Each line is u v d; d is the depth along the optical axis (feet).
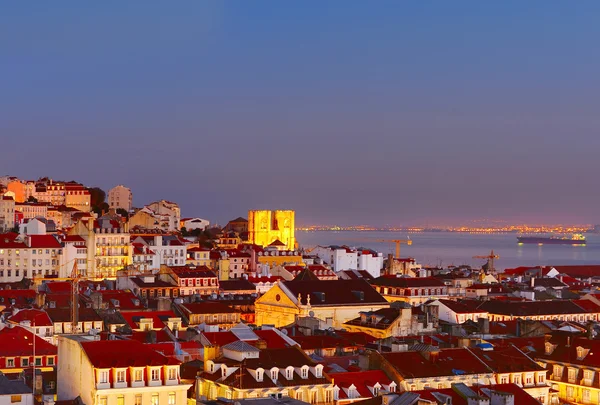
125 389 592.60
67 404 595.88
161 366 605.73
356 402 619.67
